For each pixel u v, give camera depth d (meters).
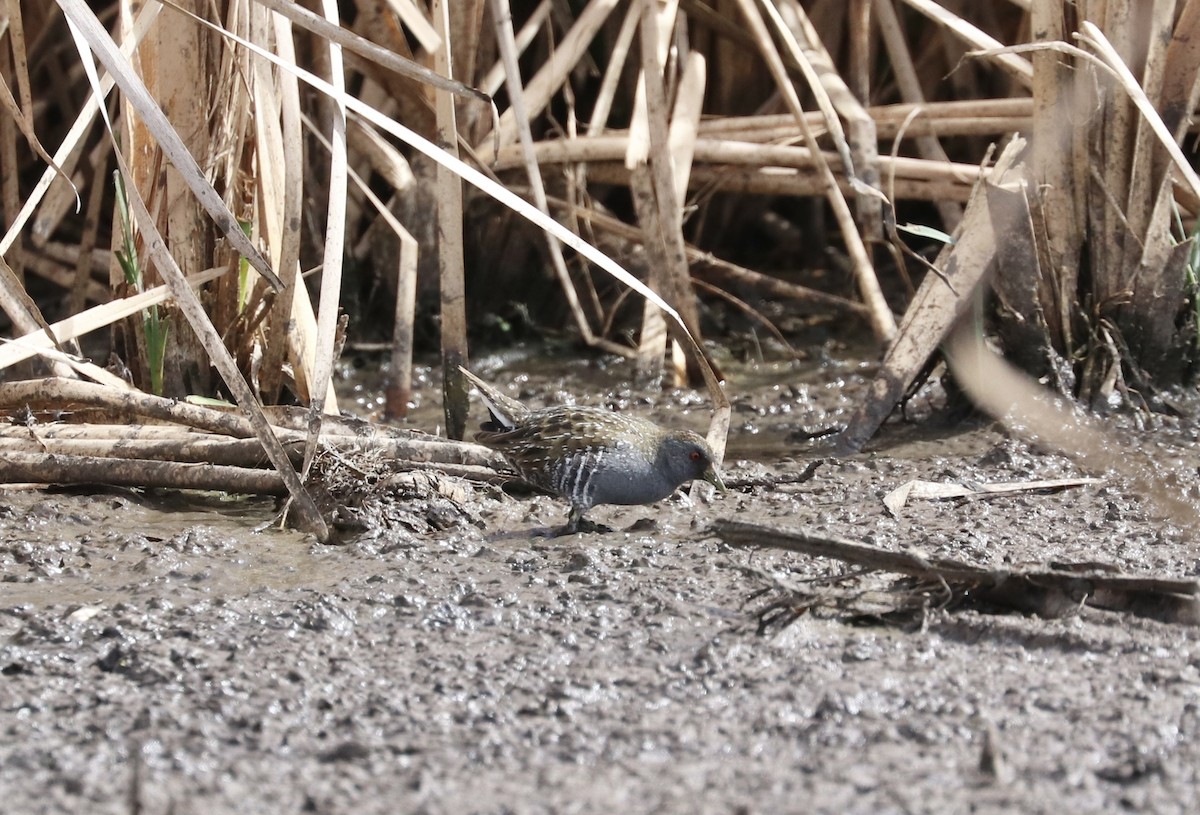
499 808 5.60
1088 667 7.00
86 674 7.04
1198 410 12.27
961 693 6.70
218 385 11.64
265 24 10.82
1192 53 11.70
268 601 8.07
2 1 12.13
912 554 7.77
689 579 8.41
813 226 18.19
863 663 7.10
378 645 7.42
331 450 10.12
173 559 8.86
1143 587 7.54
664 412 13.59
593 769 5.96
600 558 8.84
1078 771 5.87
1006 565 8.12
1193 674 6.83
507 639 7.49
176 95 10.84
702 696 6.71
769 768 5.95
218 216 8.64
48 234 14.30
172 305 11.35
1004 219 11.88
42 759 6.05
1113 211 12.09
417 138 9.28
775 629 7.53
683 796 5.70
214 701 6.63
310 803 5.66
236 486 10.02
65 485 10.32
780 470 11.34
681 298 13.23
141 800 5.54
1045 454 11.30
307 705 6.64
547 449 9.73
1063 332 12.27
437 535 9.48
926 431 12.27
